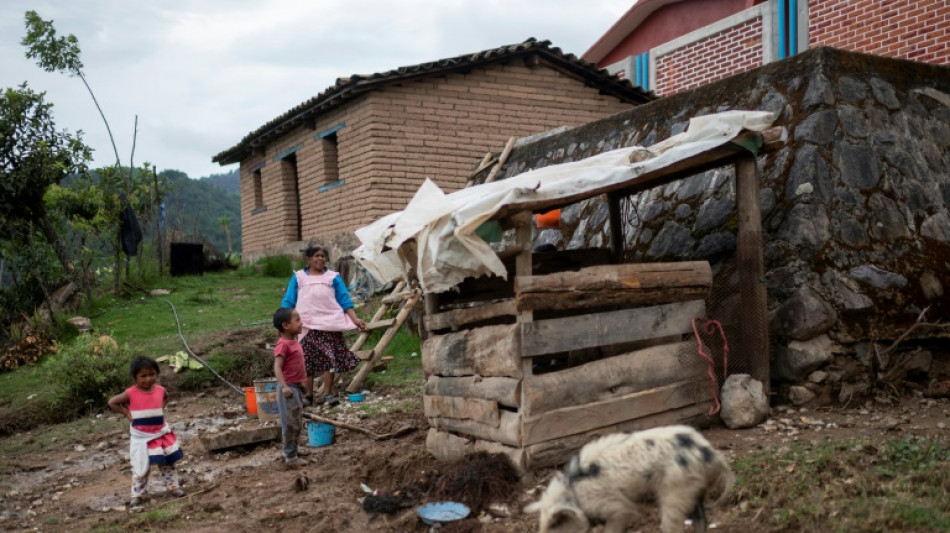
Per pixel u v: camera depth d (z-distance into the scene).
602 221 9.24
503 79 15.98
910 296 6.64
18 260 16.72
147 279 18.12
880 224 6.87
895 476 4.42
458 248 5.23
